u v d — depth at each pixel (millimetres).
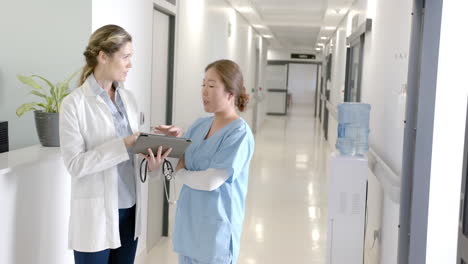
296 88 26797
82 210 2326
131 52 2367
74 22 3328
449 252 3316
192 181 2348
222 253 2396
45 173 2637
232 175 2346
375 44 5117
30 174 2484
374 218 4609
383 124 4426
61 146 2270
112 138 2375
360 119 4164
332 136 11219
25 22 3377
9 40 3395
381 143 4516
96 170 2262
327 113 13555
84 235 2330
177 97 5246
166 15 4898
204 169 2408
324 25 11625
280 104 22469
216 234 2377
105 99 2406
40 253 2625
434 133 3262
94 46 2303
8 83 3436
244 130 2404
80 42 3340
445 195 3285
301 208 6312
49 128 2887
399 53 3732
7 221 2291
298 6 10414
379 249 4262
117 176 2389
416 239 3326
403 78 3521
